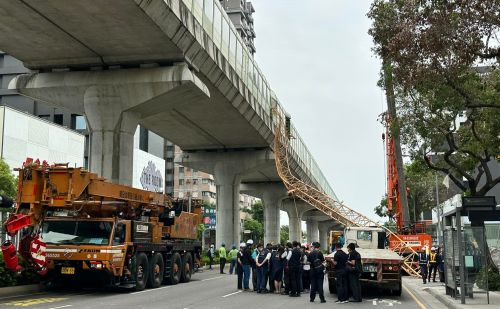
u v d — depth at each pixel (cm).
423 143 2525
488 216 1631
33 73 2848
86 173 1766
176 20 2348
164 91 2658
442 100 1848
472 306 1466
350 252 1677
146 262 2034
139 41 2464
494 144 2347
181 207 2583
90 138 2755
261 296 1831
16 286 1789
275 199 7394
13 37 2434
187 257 2558
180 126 4162
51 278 1842
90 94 2727
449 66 1627
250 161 5025
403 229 3438
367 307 1539
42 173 1712
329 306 1549
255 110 3944
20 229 1697
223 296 1814
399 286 1881
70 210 1772
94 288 2025
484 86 2042
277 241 7256
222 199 5084
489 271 2052
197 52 2709
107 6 2073
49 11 2133
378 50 1900
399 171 3531
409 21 1616
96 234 1783
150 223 2078
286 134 5081
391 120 2516
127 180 2722
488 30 1545
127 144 2745
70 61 2734
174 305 1528
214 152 5122
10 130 4844
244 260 2084
